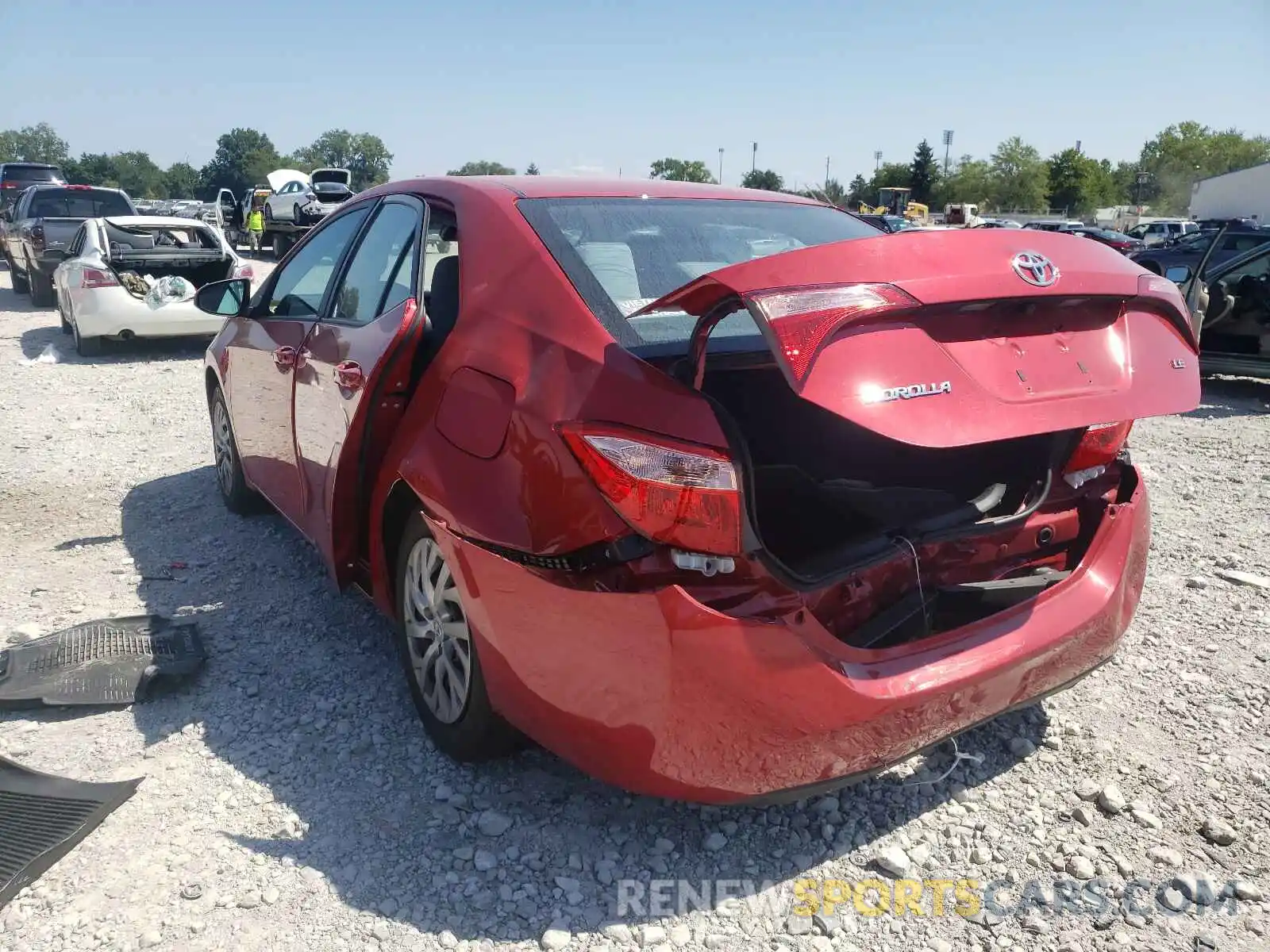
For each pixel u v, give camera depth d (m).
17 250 15.92
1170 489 6.22
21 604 4.18
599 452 2.28
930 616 2.63
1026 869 2.63
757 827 2.78
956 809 2.86
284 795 2.90
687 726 2.25
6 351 10.92
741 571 2.26
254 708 3.38
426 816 2.81
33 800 2.83
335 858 2.63
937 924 2.44
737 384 2.95
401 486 3.01
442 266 3.14
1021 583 2.69
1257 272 9.45
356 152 144.25
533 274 2.78
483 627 2.59
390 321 3.19
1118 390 2.42
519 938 2.38
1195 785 2.98
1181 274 9.70
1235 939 2.39
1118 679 3.61
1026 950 2.37
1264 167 43.97
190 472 6.16
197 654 3.66
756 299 2.05
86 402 8.29
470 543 2.59
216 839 2.70
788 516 2.87
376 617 4.07
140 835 2.71
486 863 2.60
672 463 2.20
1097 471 2.97
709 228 3.26
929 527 2.63
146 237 11.48
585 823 2.78
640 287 2.79
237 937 2.36
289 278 4.48
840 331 2.10
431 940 2.37
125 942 2.33
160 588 4.37
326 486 3.47
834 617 2.44
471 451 2.67
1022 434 2.20
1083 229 40.22
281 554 4.75
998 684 2.57
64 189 16.19
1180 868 2.63
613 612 2.27
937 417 2.13
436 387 2.89
